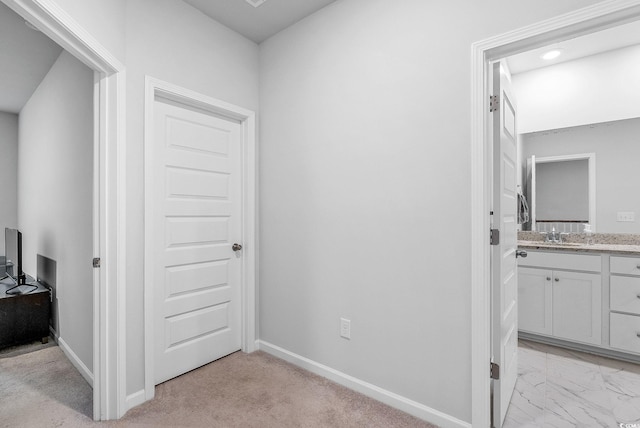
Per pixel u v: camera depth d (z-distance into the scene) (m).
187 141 2.20
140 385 1.85
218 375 2.16
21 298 2.64
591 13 1.25
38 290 2.77
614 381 2.10
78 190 2.21
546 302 2.72
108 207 1.71
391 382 1.82
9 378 2.16
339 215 2.06
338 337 2.06
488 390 1.51
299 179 2.30
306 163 2.25
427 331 1.68
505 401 1.69
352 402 1.84
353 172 1.99
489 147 1.55
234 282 2.53
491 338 1.59
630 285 2.37
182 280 2.17
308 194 2.24
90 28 1.45
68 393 1.97
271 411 1.76
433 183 1.66
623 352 2.42
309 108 2.24
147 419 1.69
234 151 2.52
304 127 2.27
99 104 1.71
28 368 2.30
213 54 2.27
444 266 1.62
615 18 1.25
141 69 1.86
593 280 2.52
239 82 2.45
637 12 1.21
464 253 1.56
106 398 1.70
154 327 2.00
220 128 2.42
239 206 2.56
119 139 1.72
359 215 1.96
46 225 2.91
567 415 1.73
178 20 2.06
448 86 1.61
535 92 3.11
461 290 1.57
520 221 3.16
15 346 2.66
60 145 2.55
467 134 1.55
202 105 2.24
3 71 2.95
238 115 2.46
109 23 1.61
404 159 1.76
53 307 2.78
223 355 2.44
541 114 3.08
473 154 1.52
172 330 2.11
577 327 2.58
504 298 1.66
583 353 2.56
